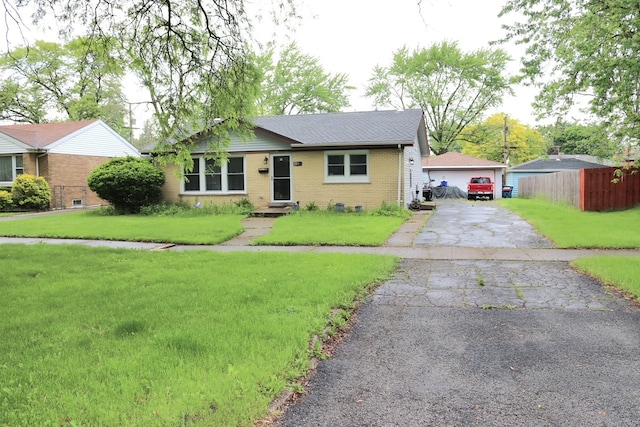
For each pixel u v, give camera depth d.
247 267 7.29
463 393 3.18
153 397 2.89
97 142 25.36
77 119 29.91
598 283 6.37
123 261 7.97
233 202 17.56
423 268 7.61
